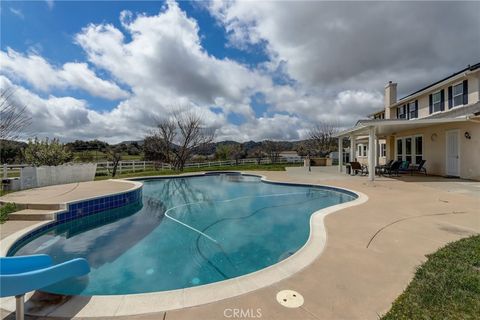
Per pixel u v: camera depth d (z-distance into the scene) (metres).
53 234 6.28
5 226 5.70
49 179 11.67
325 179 13.56
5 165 11.49
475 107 11.55
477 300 2.42
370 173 12.22
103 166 18.81
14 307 2.50
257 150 35.69
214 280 4.04
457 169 12.52
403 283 2.80
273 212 8.25
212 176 19.25
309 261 3.40
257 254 5.03
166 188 13.88
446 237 4.26
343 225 4.96
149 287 3.81
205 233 6.28
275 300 2.53
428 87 15.49
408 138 16.61
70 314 2.36
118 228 6.80
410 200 7.35
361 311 2.33
